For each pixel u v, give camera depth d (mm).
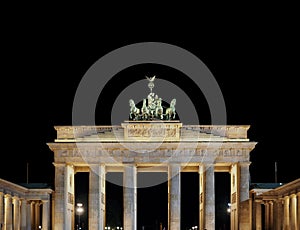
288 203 195500
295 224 187375
